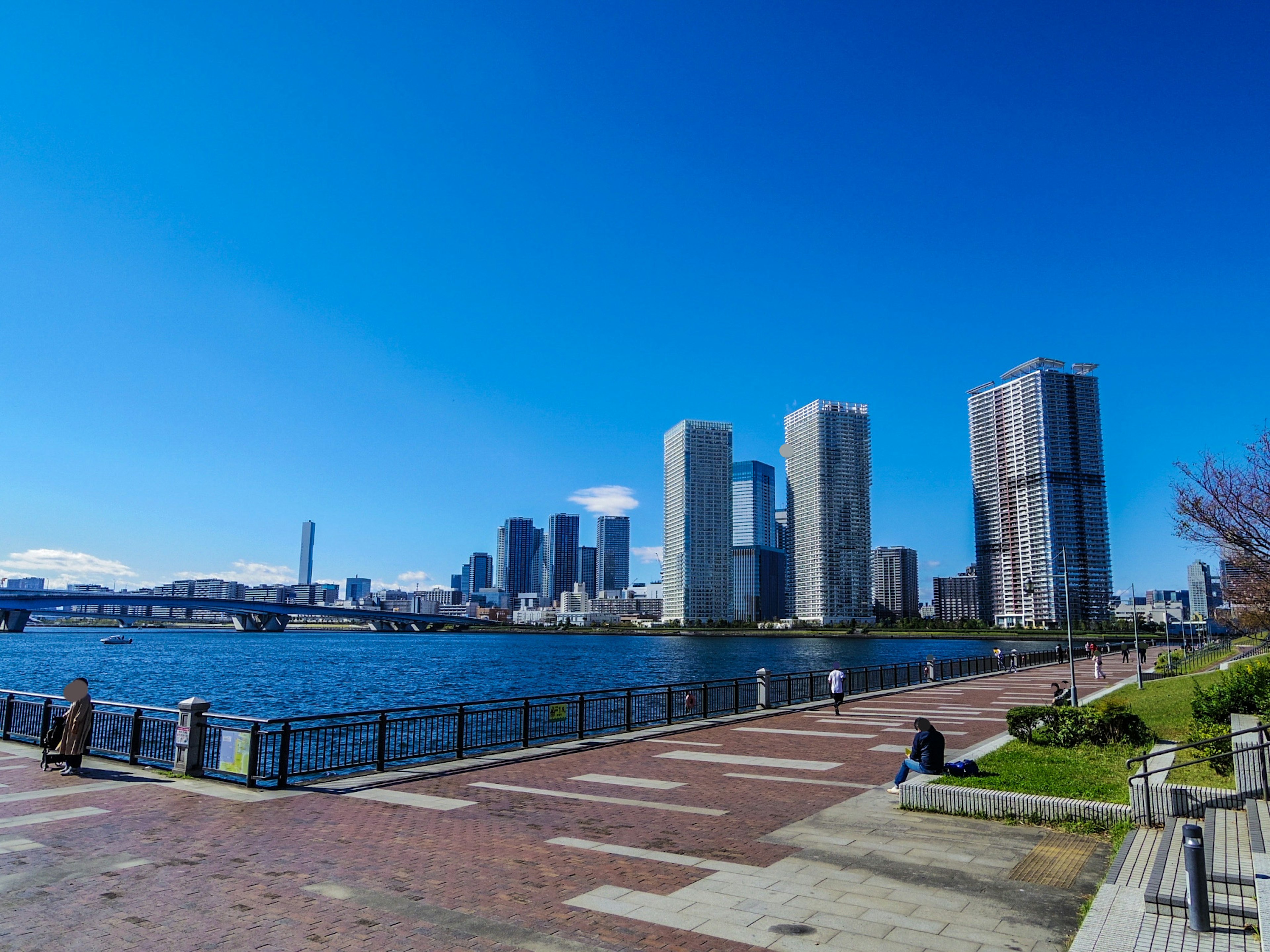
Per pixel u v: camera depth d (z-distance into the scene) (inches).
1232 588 917.8
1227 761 545.6
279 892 344.8
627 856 403.9
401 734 821.2
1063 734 708.0
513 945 288.7
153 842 424.2
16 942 286.2
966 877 368.2
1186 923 297.4
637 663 4862.2
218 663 4411.9
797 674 1264.8
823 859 398.6
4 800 517.3
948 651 7027.6
